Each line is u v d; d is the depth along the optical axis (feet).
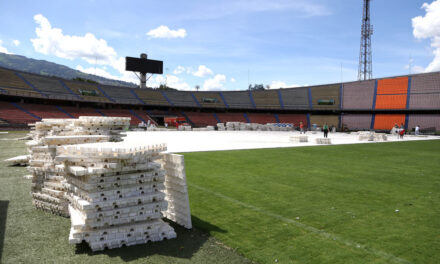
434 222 20.62
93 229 16.26
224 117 255.70
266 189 29.99
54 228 19.02
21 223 19.75
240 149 68.44
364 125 227.20
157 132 148.77
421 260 14.99
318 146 80.48
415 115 214.48
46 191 22.21
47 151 22.91
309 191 29.35
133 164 17.54
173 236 17.88
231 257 15.20
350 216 21.80
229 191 29.01
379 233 18.57
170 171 21.01
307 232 18.66
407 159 55.62
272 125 200.34
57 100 207.82
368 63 259.80
